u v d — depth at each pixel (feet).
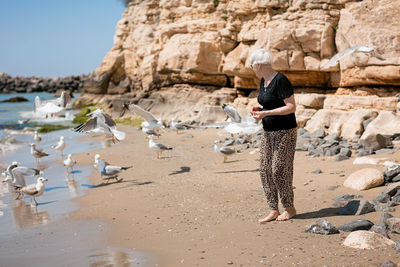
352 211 18.74
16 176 29.55
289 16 56.08
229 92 71.26
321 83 55.93
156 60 87.56
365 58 46.60
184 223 20.26
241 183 28.40
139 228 20.20
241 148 44.39
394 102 44.06
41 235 20.53
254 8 61.31
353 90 50.60
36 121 97.50
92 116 23.36
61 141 48.52
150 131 55.06
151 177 33.83
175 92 80.69
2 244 19.45
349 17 50.08
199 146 50.19
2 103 172.24
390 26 44.93
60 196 29.96
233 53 66.85
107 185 32.35
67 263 16.19
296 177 27.50
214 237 17.65
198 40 74.13
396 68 44.16
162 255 16.15
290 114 17.69
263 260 14.48
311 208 20.42
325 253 14.49
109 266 15.51
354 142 39.22
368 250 14.35
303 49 54.75
